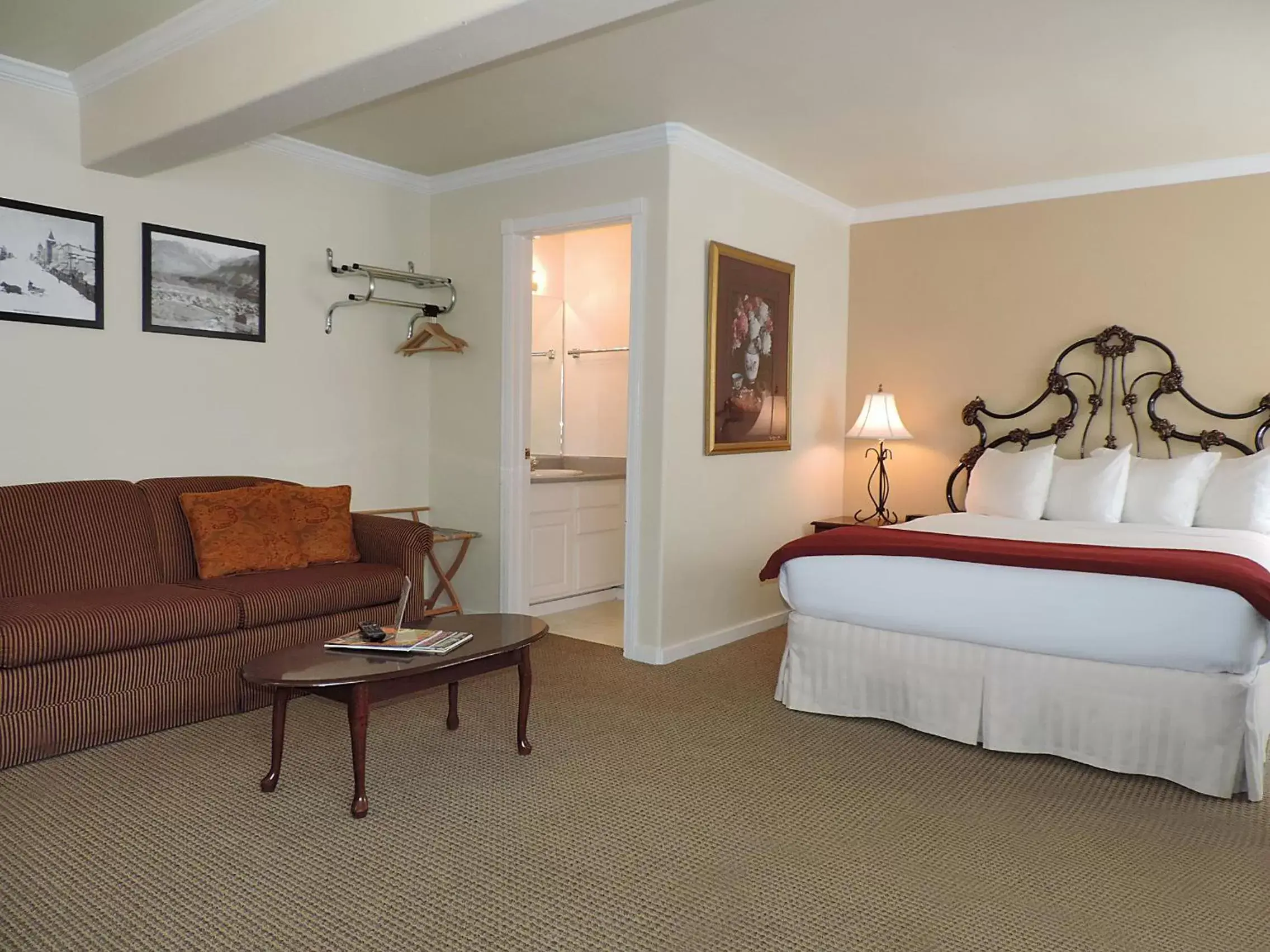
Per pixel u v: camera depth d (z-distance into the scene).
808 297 5.37
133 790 2.77
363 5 2.63
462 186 5.03
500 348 4.91
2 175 3.54
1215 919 2.13
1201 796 2.88
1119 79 3.52
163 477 4.07
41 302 3.66
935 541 3.49
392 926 2.04
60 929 2.00
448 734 3.34
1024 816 2.71
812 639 3.65
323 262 4.66
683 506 4.45
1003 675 3.22
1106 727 3.03
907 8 2.93
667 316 4.26
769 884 2.26
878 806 2.77
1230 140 4.26
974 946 2.00
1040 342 5.12
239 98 3.02
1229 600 2.81
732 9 2.94
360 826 2.54
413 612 4.04
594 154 4.45
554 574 5.63
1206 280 4.64
